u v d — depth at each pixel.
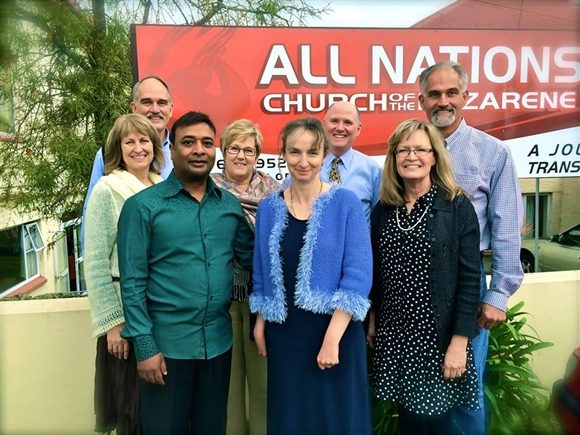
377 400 2.55
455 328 1.92
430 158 1.95
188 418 1.93
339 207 1.85
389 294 1.99
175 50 3.38
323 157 1.86
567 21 3.68
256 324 1.99
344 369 1.85
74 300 2.79
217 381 1.95
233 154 2.41
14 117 5.28
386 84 3.53
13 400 2.64
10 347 2.63
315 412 1.87
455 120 2.30
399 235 1.96
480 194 2.27
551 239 6.57
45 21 4.45
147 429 1.91
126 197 2.02
